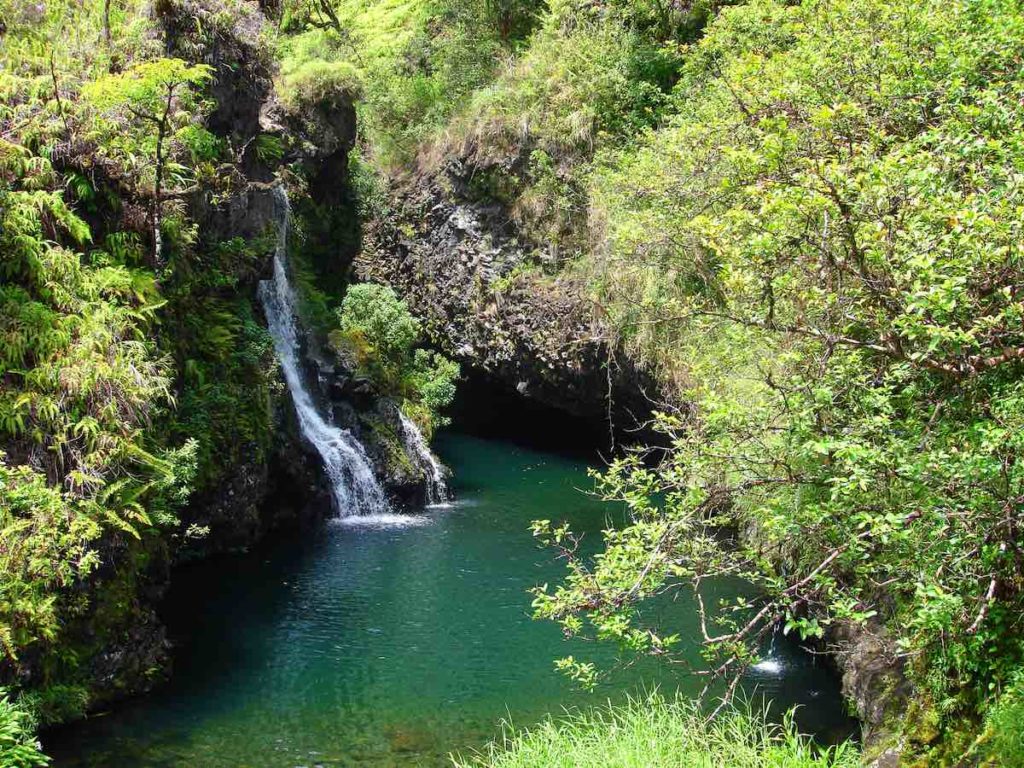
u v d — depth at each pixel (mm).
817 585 5070
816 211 5109
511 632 10273
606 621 5145
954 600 4215
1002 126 5328
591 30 20312
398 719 8023
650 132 16266
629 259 14688
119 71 12117
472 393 23828
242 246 14297
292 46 25562
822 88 7473
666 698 8234
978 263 4535
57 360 8500
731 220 6020
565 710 8164
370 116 24922
